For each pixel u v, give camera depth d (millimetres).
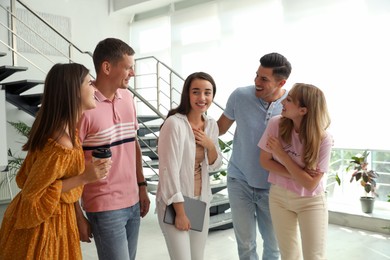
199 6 6426
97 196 1820
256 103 2455
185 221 1953
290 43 5234
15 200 1574
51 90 1528
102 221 1822
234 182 2541
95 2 7273
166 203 1938
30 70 6453
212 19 6250
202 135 2072
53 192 1473
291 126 2150
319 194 2109
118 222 1853
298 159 2139
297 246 2234
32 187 1440
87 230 1842
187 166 2025
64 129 1513
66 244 1571
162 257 3666
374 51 4500
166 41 7113
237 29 5883
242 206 2518
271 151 2164
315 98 2045
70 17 6941
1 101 4398
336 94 4836
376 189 4812
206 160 2127
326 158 2080
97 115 1784
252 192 2480
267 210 2479
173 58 6898
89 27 7195
